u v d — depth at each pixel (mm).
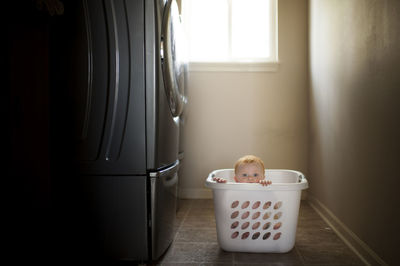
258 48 3369
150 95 1651
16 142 1225
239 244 1868
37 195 1316
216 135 3254
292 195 1815
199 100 3258
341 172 2146
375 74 1615
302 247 1950
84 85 1676
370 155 1676
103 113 1670
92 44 1669
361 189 1800
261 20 3357
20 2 1216
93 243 1695
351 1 1949
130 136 1664
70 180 1695
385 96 1503
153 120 1655
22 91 1245
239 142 3244
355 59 1888
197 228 2320
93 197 1685
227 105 3244
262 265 1695
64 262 1688
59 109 1695
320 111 2688
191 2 3361
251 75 3227
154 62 1646
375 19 1611
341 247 1944
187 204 3021
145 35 1649
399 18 1366
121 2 1649
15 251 1220
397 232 1389
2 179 1185
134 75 1655
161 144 1716
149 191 1678
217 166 3256
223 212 1855
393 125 1425
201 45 3402
